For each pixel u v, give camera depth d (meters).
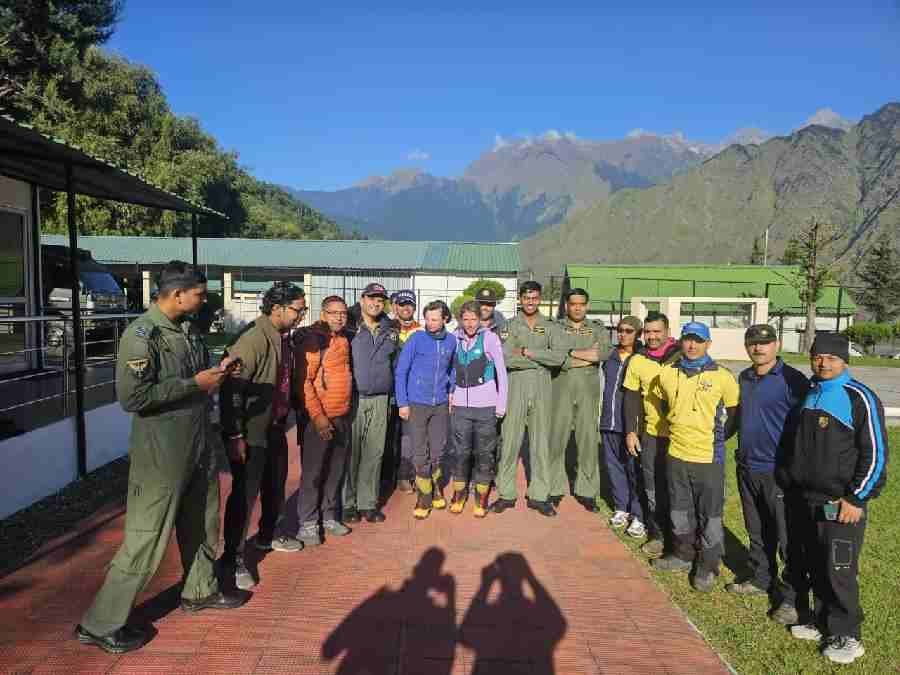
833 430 3.59
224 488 6.33
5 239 8.79
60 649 3.39
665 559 4.73
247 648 3.46
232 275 30.50
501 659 3.47
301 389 4.79
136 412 3.30
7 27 25.78
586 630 3.82
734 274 35.12
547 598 4.20
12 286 8.89
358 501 5.54
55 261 13.05
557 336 5.81
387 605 4.00
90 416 6.75
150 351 3.28
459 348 5.63
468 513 5.81
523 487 6.75
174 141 39.53
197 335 3.74
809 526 3.79
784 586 4.02
